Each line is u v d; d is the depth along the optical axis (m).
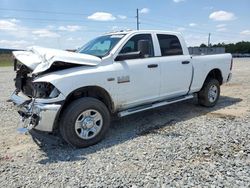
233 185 3.06
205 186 3.05
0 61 38.28
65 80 4.15
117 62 4.85
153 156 3.91
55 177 3.39
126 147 4.32
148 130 5.17
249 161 3.66
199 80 6.46
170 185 3.10
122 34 5.27
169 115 6.24
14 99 4.84
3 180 3.35
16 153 4.22
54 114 4.06
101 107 4.54
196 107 6.97
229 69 7.45
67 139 4.26
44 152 4.25
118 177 3.33
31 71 4.48
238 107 6.91
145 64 5.19
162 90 5.62
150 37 5.49
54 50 4.62
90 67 4.54
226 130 4.98
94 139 4.48
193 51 7.59
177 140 4.53
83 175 3.42
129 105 5.12
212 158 3.78
